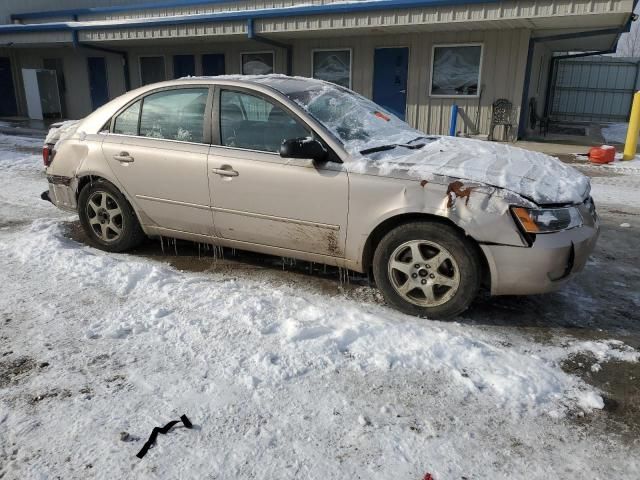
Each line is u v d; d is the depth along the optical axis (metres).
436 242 3.48
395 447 2.40
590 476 2.26
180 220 4.47
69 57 20.70
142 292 3.95
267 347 3.18
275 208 3.96
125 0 21.92
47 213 6.37
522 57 12.92
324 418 2.59
